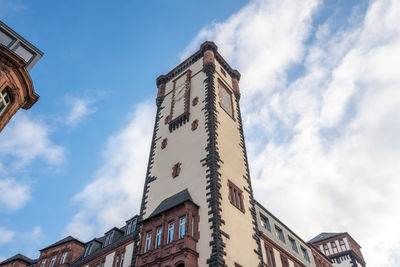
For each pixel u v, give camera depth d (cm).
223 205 2833
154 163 3788
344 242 6575
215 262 2364
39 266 4816
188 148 3509
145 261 2670
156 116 4497
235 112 4306
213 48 4734
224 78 4612
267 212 4125
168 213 2850
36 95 2991
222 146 3425
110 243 4059
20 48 2989
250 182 3550
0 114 2627
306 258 4556
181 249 2469
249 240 2927
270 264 3438
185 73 4656
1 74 2611
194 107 3959
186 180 3188
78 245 4806
